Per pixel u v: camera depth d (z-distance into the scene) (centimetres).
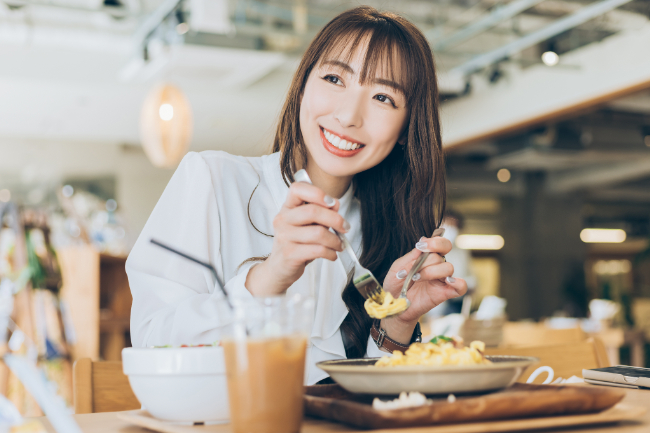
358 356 114
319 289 111
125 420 76
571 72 530
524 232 1065
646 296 1151
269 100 595
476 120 630
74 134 711
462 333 356
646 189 1102
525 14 439
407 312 104
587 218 1141
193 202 108
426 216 120
